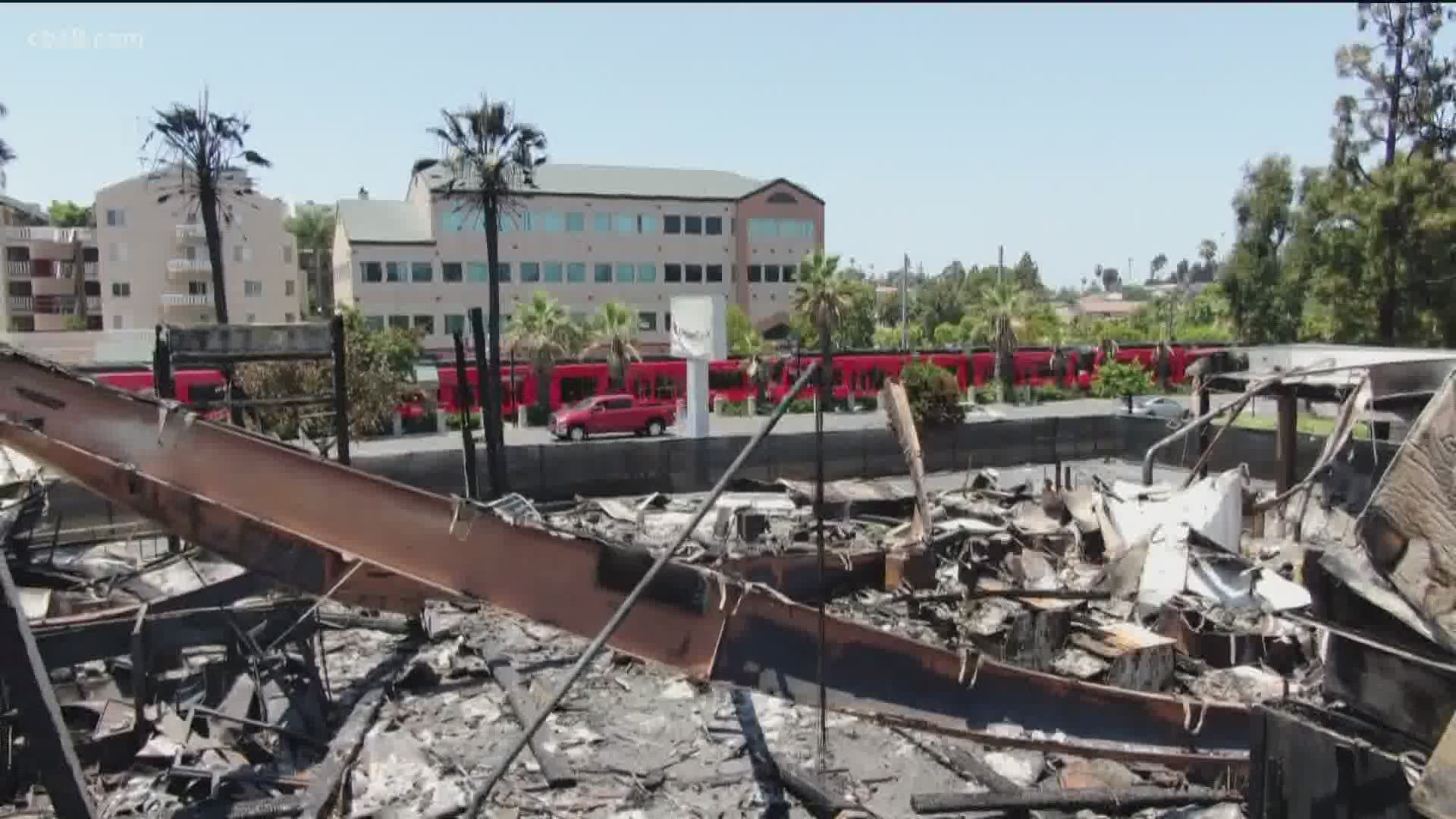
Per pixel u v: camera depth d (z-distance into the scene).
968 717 8.31
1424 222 29.34
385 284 59.12
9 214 63.41
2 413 8.12
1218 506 14.67
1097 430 30.62
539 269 62.25
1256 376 18.09
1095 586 14.73
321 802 8.37
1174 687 11.59
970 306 78.75
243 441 8.37
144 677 9.39
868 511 20.36
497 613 14.06
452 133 33.41
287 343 13.48
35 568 14.02
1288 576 14.72
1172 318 80.88
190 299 60.16
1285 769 6.34
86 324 60.25
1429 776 5.32
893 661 8.28
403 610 11.19
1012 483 25.88
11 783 8.48
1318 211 33.12
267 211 62.19
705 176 70.06
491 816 8.55
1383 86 31.86
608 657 12.40
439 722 10.56
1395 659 5.95
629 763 9.61
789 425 42.28
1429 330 30.56
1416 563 5.64
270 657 10.73
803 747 10.03
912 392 29.81
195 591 11.02
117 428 8.27
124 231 58.91
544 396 44.34
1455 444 5.53
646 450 24.19
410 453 21.70
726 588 8.04
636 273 64.50
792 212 67.75
